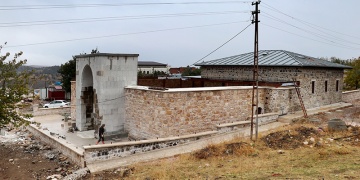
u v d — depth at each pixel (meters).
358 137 15.52
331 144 14.36
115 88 21.41
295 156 12.95
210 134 18.34
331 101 28.47
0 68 16.56
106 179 12.65
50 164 15.95
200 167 12.59
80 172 13.56
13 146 19.81
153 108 18.77
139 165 13.85
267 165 11.93
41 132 21.12
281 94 22.20
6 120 16.27
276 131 17.06
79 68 23.91
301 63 23.09
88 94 24.11
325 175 9.63
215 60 31.59
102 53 20.55
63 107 32.31
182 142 17.16
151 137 19.05
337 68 28.88
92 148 14.47
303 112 22.92
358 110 25.55
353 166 10.49
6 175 14.55
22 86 16.69
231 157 13.80
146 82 28.56
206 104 19.59
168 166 12.98
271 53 28.42
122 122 21.86
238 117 21.44
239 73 27.77
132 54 22.08
